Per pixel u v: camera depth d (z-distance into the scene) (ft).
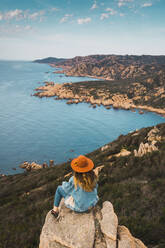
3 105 617.21
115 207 29.89
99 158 87.76
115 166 60.85
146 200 30.68
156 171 46.60
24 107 613.11
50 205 40.75
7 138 366.43
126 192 36.81
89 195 10.87
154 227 22.66
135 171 50.67
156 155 58.03
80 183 10.37
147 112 603.26
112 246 10.09
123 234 11.27
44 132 410.31
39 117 516.32
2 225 35.83
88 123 482.28
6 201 60.13
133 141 94.17
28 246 25.22
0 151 310.65
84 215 11.33
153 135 90.12
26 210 41.88
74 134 406.41
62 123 476.54
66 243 10.26
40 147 335.26
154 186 35.91
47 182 77.51
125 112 606.14
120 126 464.65
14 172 244.63
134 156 62.59
